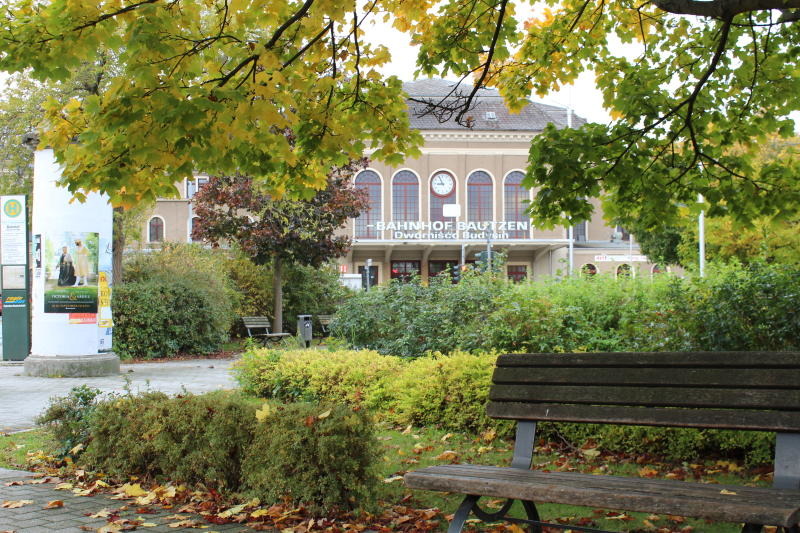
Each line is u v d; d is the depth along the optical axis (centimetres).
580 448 670
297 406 517
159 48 434
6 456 700
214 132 459
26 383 1352
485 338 918
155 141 441
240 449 534
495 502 512
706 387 387
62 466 646
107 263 1527
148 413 584
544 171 660
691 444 625
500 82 832
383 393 868
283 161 548
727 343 705
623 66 805
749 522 287
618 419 405
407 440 742
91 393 677
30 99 2472
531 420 434
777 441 361
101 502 534
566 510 495
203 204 2578
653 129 695
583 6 767
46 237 1488
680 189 738
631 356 414
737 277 762
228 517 484
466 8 747
